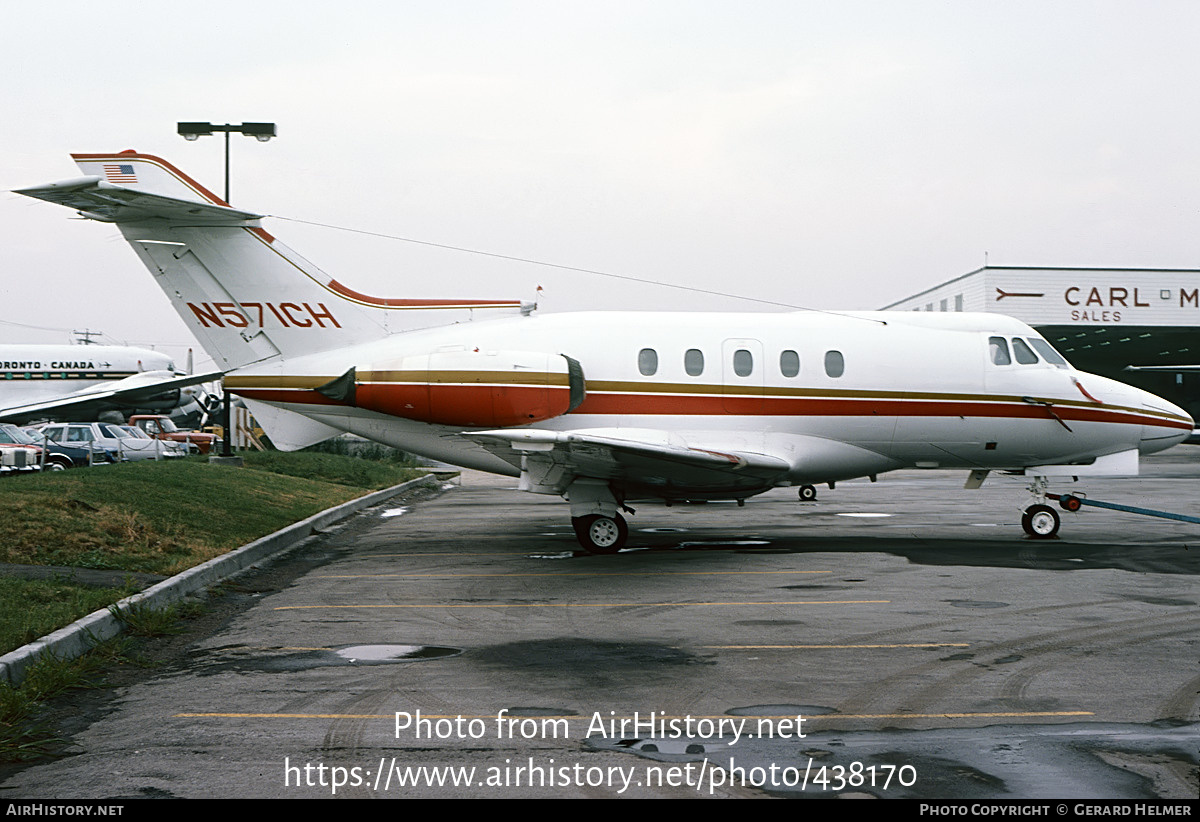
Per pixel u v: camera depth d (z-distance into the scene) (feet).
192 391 173.17
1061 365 55.36
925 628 31.76
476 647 29.66
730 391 51.72
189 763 19.76
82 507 48.06
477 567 45.98
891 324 54.39
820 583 40.52
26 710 22.76
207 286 53.21
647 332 52.26
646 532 59.26
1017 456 54.95
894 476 117.91
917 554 48.91
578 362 51.01
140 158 53.31
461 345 52.29
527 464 49.29
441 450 53.42
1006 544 52.60
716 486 50.83
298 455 107.34
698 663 27.45
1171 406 55.93
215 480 68.03
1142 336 171.22
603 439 44.73
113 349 166.40
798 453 52.47
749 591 38.88
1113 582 40.34
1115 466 55.36
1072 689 24.53
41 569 38.27
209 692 24.90
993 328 54.90
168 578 37.96
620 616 34.17
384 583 41.68
